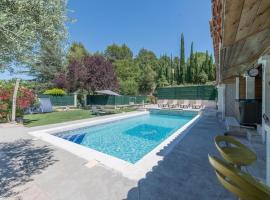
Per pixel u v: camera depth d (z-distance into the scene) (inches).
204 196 114.3
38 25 109.3
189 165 163.5
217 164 46.4
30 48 117.3
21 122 427.2
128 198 115.1
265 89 205.0
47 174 153.5
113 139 377.7
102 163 174.4
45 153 208.8
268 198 37.8
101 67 981.8
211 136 276.1
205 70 1298.0
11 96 451.2
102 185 132.8
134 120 589.6
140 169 157.8
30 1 100.8
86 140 370.0
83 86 956.6
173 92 965.2
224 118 437.7
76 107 892.0
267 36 112.4
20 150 221.6
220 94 540.7
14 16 96.6
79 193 123.1
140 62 1857.8
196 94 892.6
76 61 954.1
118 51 2185.0
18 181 141.9
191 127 352.5
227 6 71.2
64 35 134.8
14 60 113.9
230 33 103.2
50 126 384.8
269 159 101.7
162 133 431.8
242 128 263.6
